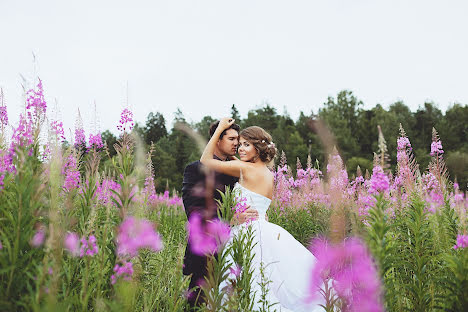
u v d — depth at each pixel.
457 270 2.15
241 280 2.43
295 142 56.28
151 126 60.09
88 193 2.47
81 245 2.05
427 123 70.25
